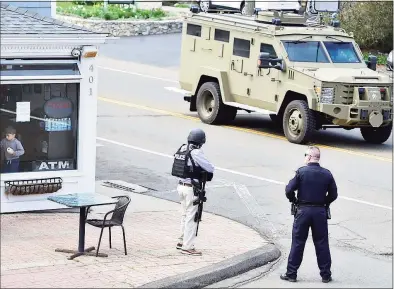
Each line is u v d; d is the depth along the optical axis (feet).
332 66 175.52
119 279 92.07
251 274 100.68
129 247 105.19
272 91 176.76
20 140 115.55
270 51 176.65
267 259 105.50
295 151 165.99
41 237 107.04
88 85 118.01
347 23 278.26
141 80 235.61
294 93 174.40
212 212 125.08
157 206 126.31
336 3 266.77
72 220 115.96
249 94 181.78
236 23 183.21
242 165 152.76
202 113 190.39
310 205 96.78
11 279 90.22
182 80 196.54
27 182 115.44
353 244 113.50
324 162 158.51
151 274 94.43
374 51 281.33
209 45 189.57
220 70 186.60
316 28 181.06
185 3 353.10
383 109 171.42
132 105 204.33
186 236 102.94
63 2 325.21
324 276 97.86
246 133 181.37
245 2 254.88
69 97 117.91
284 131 175.11
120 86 225.76
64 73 116.26
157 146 165.07
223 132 181.16
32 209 116.98
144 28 305.32
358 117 169.17
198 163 102.12
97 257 99.60
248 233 115.24
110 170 146.10
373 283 98.02
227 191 136.26
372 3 276.82
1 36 109.60
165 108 203.92
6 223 112.16
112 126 180.65
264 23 182.29
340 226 120.88
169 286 91.35
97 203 98.53
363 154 167.12
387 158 164.35
